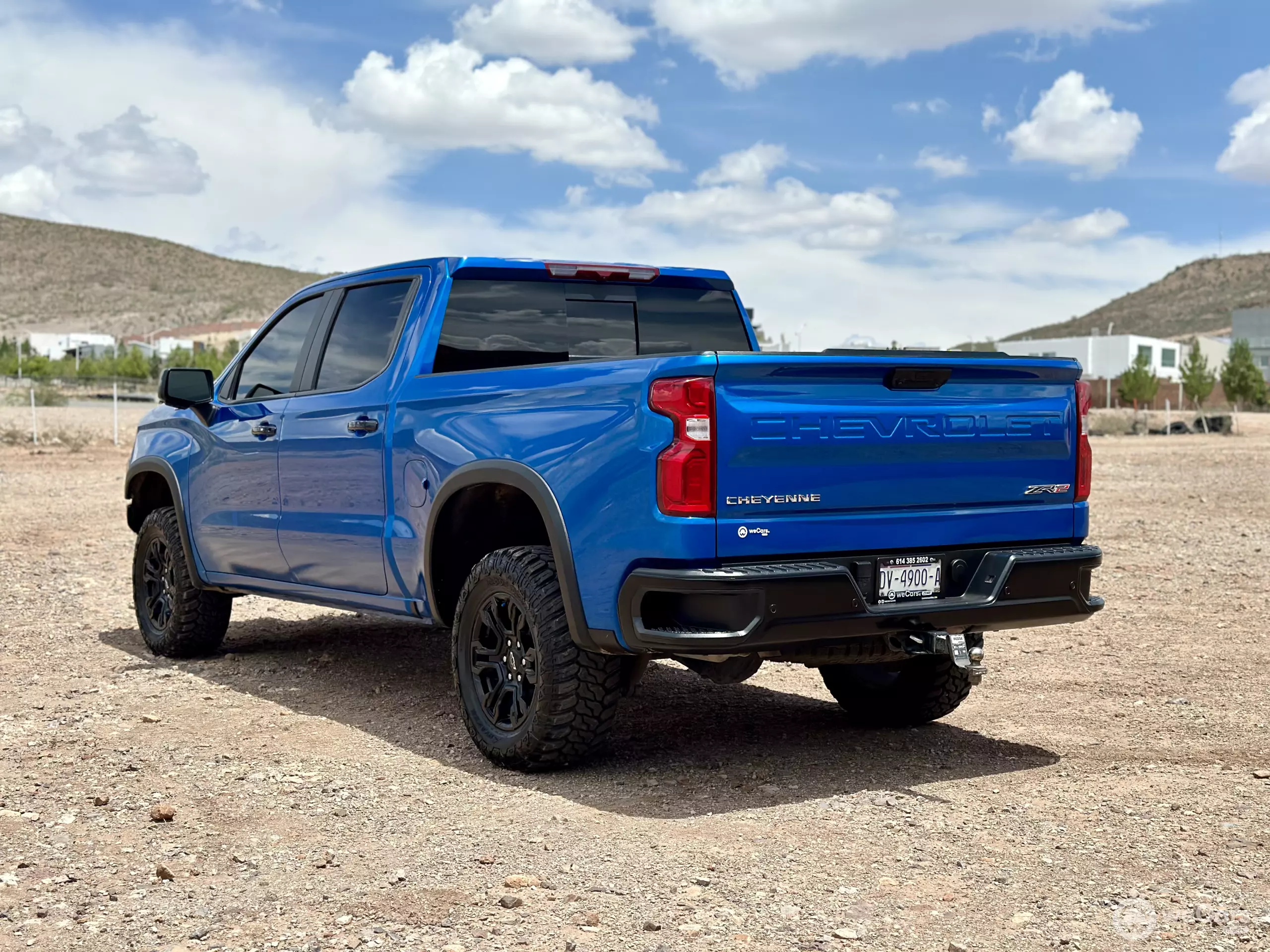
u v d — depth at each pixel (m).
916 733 5.65
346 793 4.67
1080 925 3.40
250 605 9.48
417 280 5.77
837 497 4.50
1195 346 80.69
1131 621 8.32
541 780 4.85
